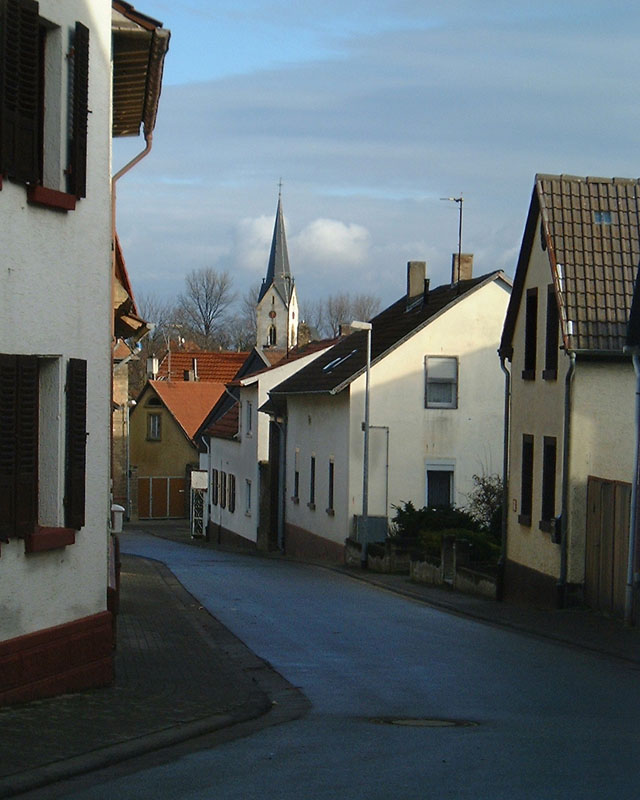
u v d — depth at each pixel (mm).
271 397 46469
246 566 34812
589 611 21141
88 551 11250
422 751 8750
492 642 17281
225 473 56531
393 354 36750
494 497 33438
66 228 10750
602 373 21484
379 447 36719
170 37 12711
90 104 11227
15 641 9961
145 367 92500
